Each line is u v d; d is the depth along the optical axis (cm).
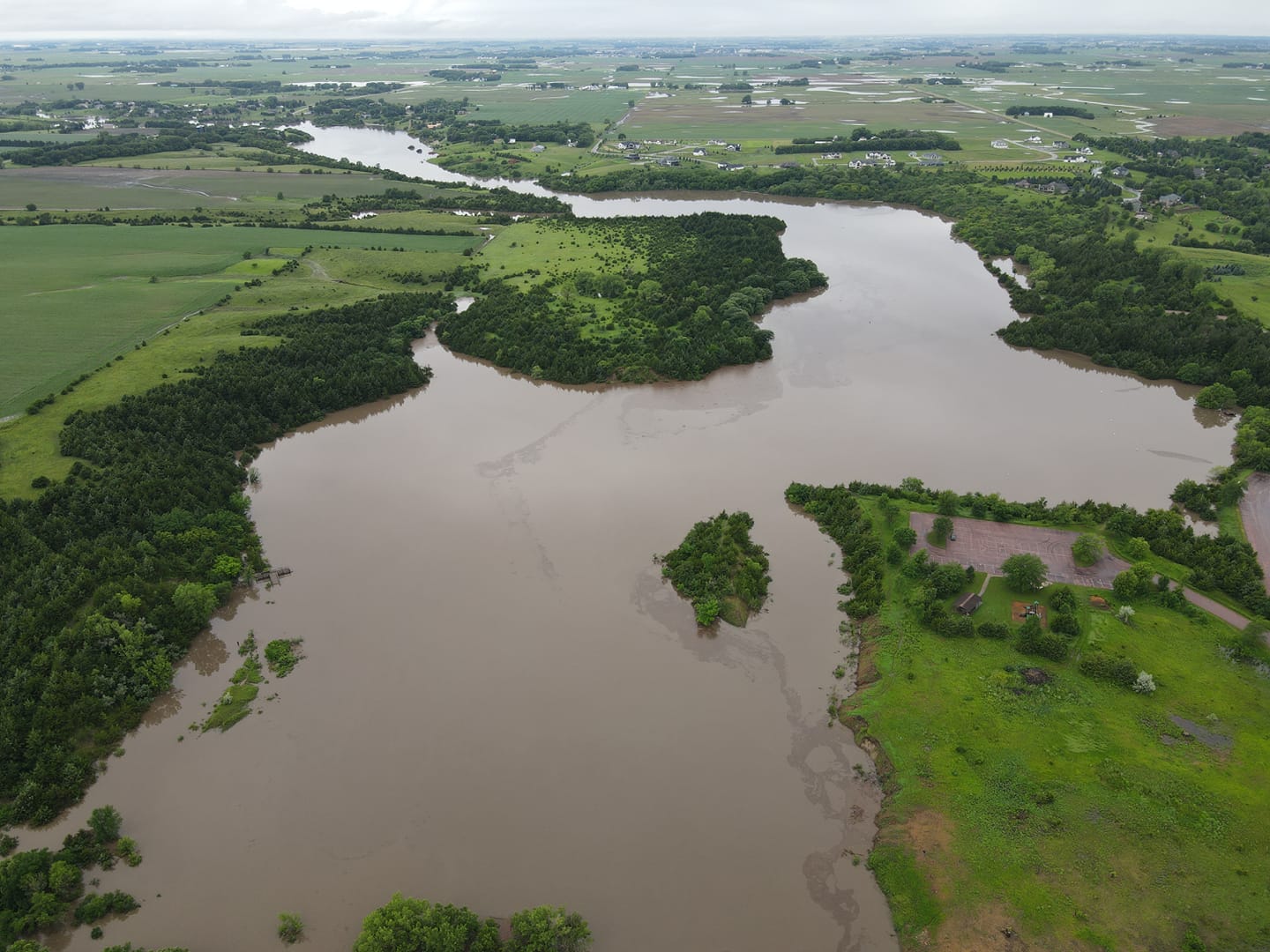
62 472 11125
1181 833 6550
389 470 12312
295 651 8906
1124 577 9106
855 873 6619
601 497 11581
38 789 7106
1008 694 7988
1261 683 8019
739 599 9525
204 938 6200
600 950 6078
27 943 5878
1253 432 12412
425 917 5941
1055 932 5950
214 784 7431
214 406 12950
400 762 7619
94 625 8388
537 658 8781
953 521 10644
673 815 7100
